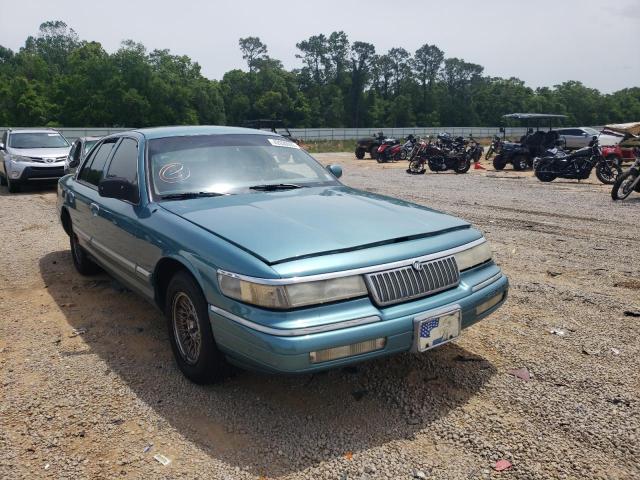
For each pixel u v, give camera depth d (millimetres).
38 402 3238
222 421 3012
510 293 5070
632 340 3975
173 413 3102
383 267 2895
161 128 4742
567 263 6105
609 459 2613
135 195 4008
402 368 3594
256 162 4379
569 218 9039
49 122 63781
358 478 2520
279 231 3086
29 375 3590
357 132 60969
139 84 68688
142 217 3803
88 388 3404
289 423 2979
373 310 2820
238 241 3008
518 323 4336
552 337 4055
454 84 120500
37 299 5148
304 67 113062
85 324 4496
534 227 8258
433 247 3145
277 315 2693
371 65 113000
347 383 3410
